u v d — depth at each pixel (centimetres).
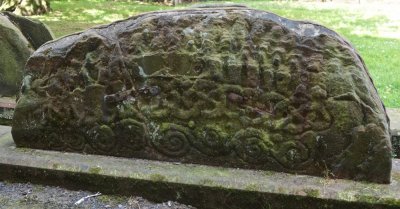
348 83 270
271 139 278
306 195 261
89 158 298
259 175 277
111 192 286
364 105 269
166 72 288
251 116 280
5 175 298
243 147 282
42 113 305
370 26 1083
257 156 281
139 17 304
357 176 271
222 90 282
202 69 284
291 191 263
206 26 289
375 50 820
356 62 275
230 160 286
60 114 302
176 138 289
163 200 279
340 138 269
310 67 274
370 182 270
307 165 277
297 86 274
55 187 294
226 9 296
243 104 280
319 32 281
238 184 269
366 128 267
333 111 270
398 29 1051
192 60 285
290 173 280
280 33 282
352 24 1105
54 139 307
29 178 296
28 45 500
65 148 308
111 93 295
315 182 269
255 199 266
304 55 277
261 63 278
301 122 274
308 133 273
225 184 270
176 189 276
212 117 283
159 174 279
